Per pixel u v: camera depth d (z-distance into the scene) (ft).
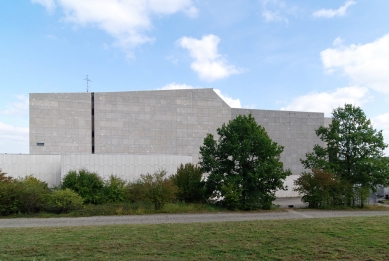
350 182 87.71
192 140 137.80
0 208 59.62
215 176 74.90
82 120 123.44
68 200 63.31
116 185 75.10
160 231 41.63
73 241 35.40
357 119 90.48
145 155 90.48
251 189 75.72
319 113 164.14
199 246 33.12
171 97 136.36
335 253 30.60
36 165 93.61
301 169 157.58
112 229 43.37
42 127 117.91
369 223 49.29
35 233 40.65
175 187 69.67
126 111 129.39
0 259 28.30
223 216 61.62
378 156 88.63
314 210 76.79
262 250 31.60
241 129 78.23
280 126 156.56
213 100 143.02
